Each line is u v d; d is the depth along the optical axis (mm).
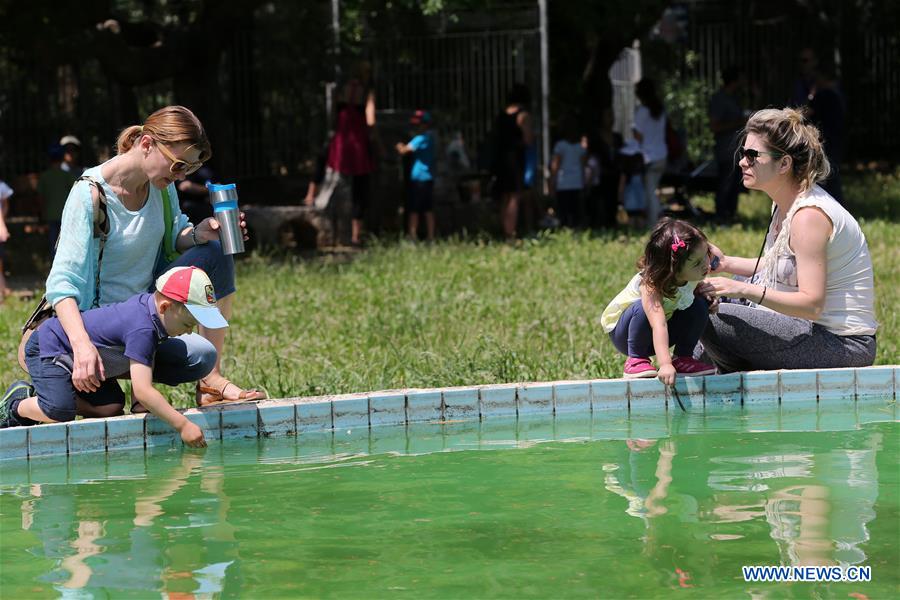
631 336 7020
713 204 24516
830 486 5043
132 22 20781
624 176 20453
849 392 7039
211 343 6645
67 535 4566
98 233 6223
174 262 6520
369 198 20438
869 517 4555
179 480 5469
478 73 22562
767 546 4227
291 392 7625
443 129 22562
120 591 3898
